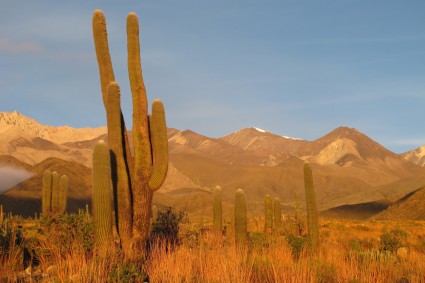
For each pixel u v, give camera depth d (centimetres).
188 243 1266
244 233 1366
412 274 967
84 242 1008
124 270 846
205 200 12344
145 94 1166
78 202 9244
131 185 1124
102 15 1202
